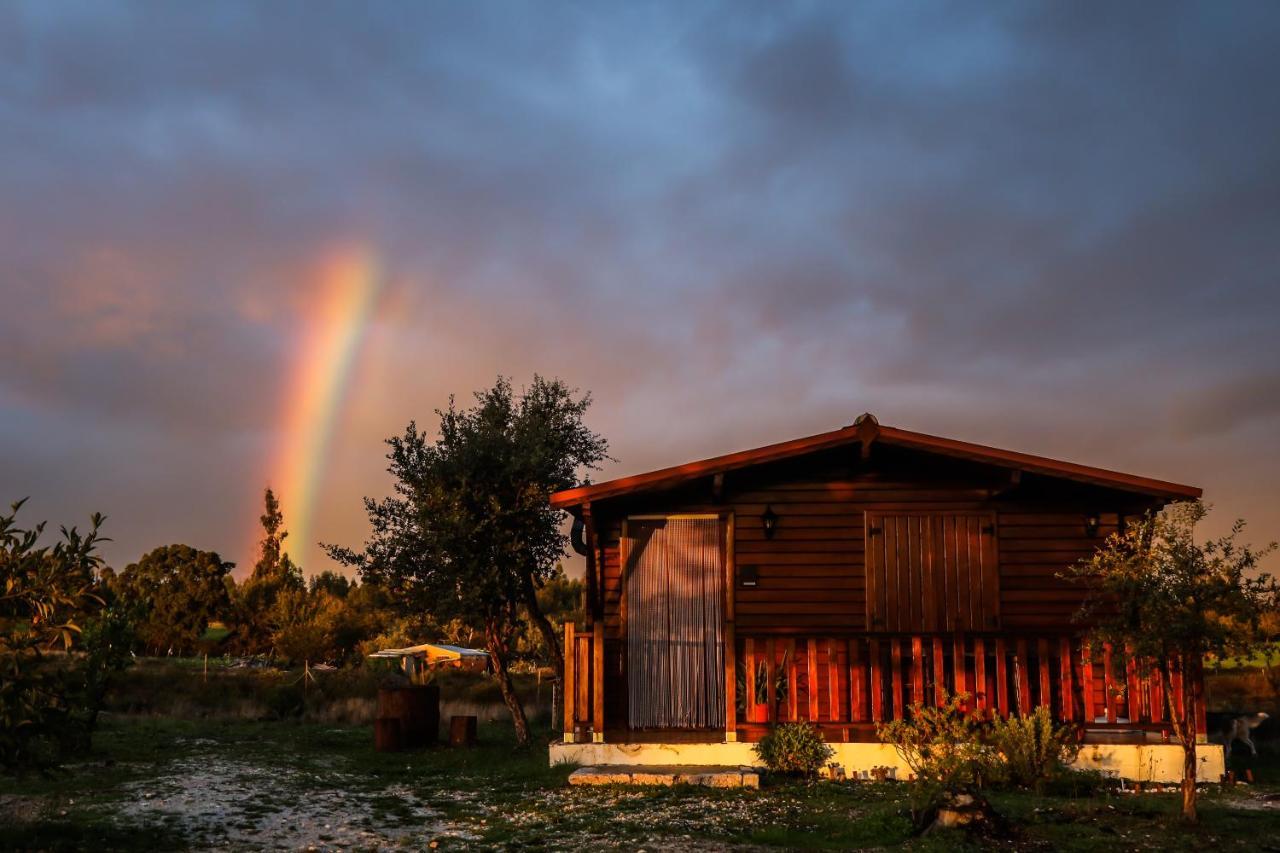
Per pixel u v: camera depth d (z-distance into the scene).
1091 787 11.84
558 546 18.61
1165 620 9.57
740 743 13.34
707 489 14.84
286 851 8.91
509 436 18.62
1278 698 24.61
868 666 14.20
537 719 25.67
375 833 9.81
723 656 14.51
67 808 10.63
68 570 8.31
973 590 14.36
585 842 9.16
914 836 9.19
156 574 61.44
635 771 12.73
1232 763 14.28
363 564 18.44
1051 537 14.41
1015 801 10.89
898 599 14.41
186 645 59.12
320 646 46.31
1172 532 9.79
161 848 8.88
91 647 16.91
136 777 13.15
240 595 59.00
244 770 14.23
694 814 10.43
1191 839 8.88
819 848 8.83
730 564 14.62
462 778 13.73
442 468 18.19
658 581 14.72
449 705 27.80
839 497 14.73
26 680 7.85
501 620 18.80
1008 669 14.23
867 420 13.77
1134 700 13.09
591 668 14.10
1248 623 9.52
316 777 13.76
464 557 17.69
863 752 12.98
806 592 14.53
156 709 24.80
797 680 14.08
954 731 12.31
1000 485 14.54
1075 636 13.95
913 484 14.69
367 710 24.97
